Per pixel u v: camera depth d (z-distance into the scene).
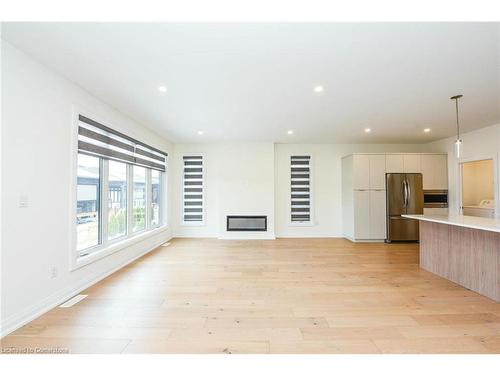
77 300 2.73
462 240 3.15
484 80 2.85
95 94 3.21
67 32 1.97
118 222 4.11
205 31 1.98
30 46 2.15
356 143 6.50
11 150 2.14
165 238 5.90
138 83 2.90
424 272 3.69
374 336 2.07
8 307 2.10
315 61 2.44
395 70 2.62
